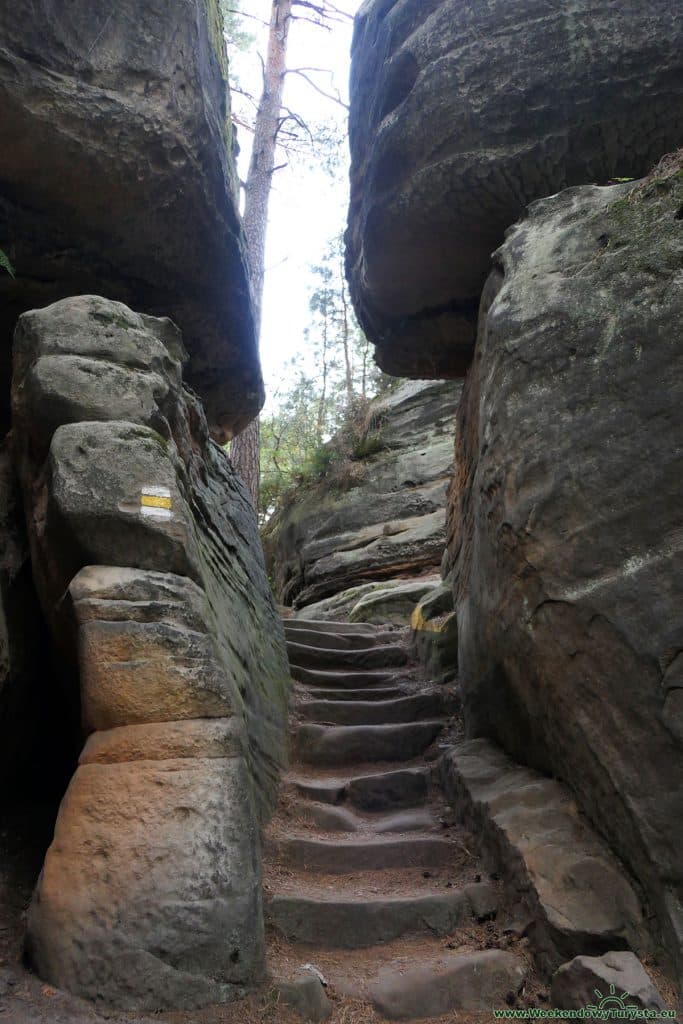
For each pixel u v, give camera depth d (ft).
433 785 16.26
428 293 19.63
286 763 16.89
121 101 14.67
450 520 24.02
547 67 15.69
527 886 11.06
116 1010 8.30
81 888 8.84
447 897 11.95
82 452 10.91
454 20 16.75
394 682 21.58
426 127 16.78
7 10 13.46
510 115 15.96
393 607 30.12
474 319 20.01
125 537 10.75
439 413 44.45
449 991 10.03
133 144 14.98
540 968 10.35
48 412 11.44
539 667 11.89
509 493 12.62
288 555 44.65
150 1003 8.45
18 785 12.57
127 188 15.49
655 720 10.00
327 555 40.81
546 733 12.50
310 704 19.31
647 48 15.23
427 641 22.08
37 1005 8.11
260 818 13.98
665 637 10.06
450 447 42.16
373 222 18.17
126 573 10.52
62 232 16.08
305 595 40.50
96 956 8.52
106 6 14.51
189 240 17.22
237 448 38.83
